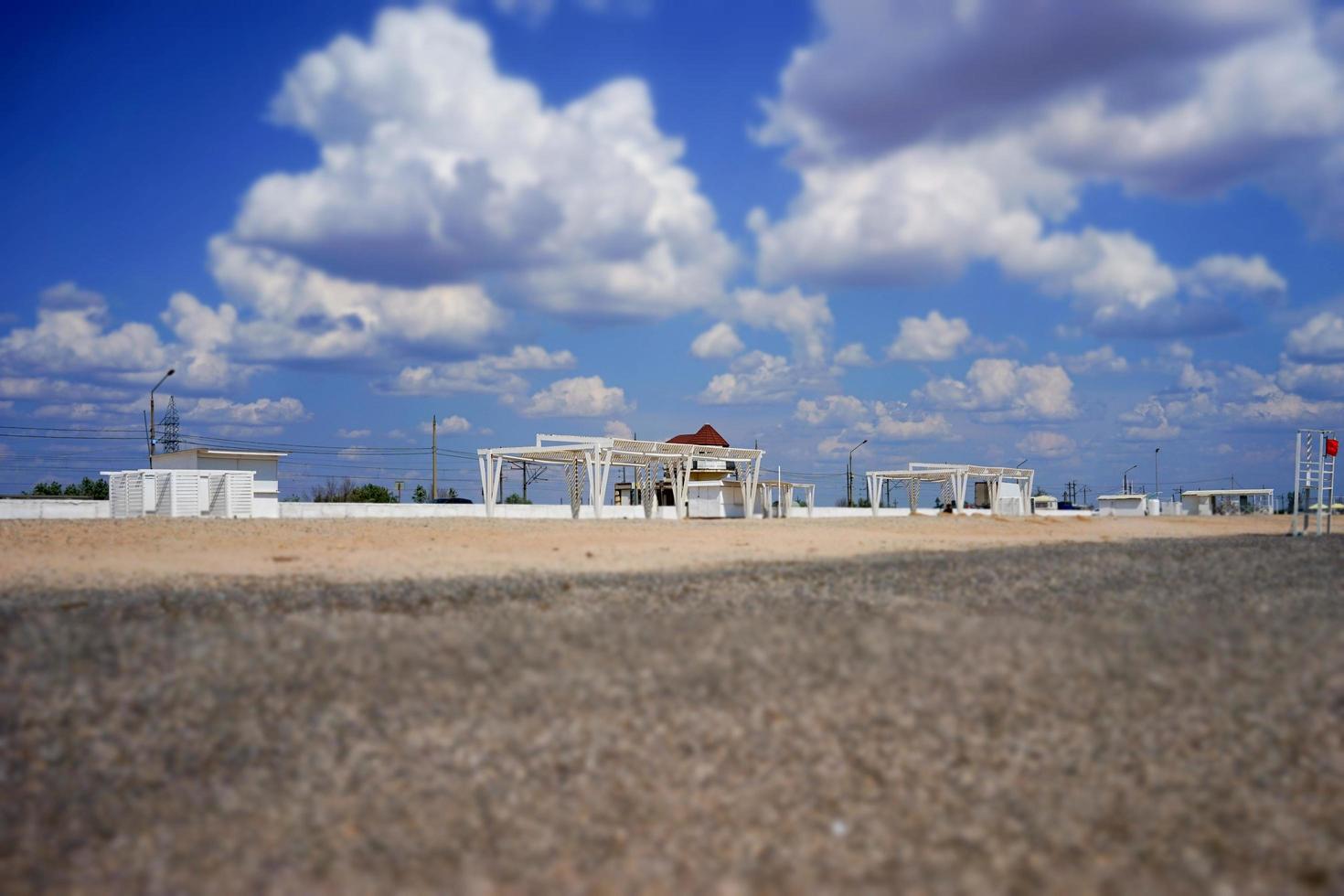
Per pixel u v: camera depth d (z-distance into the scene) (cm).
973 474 6900
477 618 1186
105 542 2120
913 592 1413
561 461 5081
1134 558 1906
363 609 1245
